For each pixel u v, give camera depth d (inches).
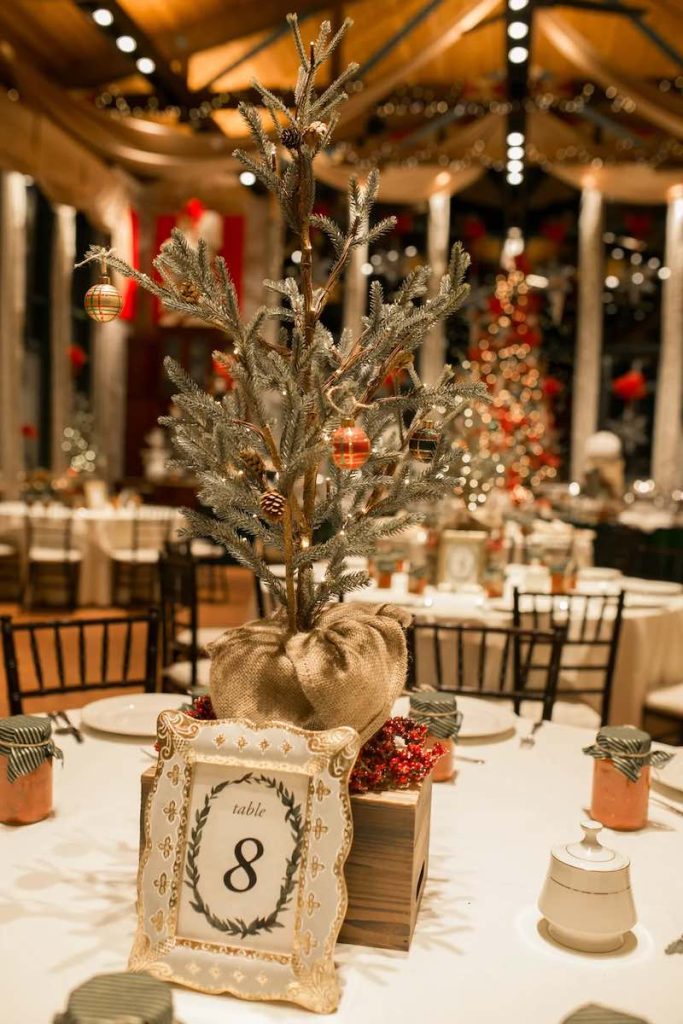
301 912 41.9
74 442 394.3
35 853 54.8
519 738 79.4
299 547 52.1
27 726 59.1
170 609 154.4
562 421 454.9
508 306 264.7
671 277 414.3
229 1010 40.2
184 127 415.5
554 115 405.4
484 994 41.9
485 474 177.8
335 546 49.6
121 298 56.4
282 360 52.1
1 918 47.1
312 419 49.4
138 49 307.6
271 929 42.0
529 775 70.4
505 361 257.0
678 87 404.2
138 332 455.5
